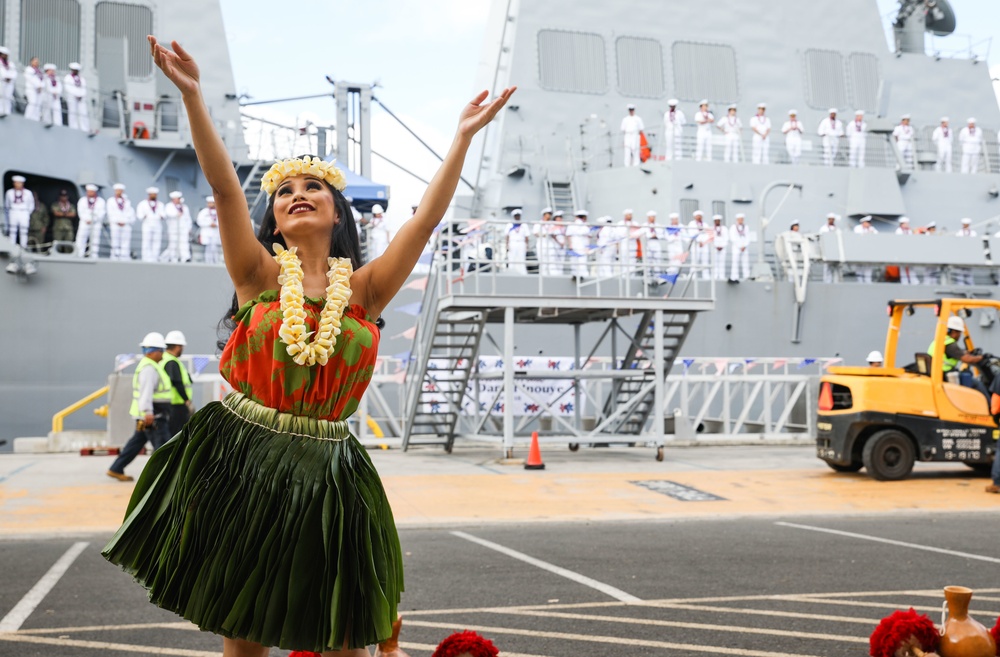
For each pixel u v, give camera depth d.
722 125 26.62
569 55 26.88
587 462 15.78
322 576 2.67
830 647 5.36
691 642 5.47
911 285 26.17
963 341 15.26
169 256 22.70
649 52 27.45
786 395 21.31
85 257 22.11
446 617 6.07
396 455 16.97
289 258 2.85
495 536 9.44
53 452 17.66
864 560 8.11
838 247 24.97
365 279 2.93
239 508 2.70
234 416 2.80
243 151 25.67
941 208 28.59
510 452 15.66
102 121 24.53
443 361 20.36
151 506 2.83
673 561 8.04
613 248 21.91
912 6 31.05
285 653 5.38
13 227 21.22
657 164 25.78
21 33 23.56
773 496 12.23
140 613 6.20
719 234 24.23
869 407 13.64
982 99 31.00
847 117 29.17
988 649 4.00
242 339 2.80
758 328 24.84
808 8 29.16
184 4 25.41
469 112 2.97
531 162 26.30
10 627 5.82
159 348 13.05
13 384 20.45
